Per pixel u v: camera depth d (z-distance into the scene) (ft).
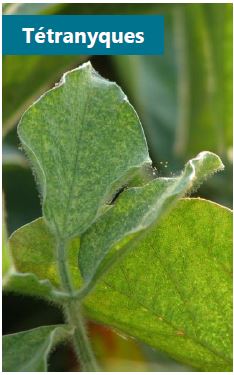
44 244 0.80
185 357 0.83
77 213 0.74
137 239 0.71
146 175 0.80
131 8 1.30
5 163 1.63
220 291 0.80
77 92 0.76
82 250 0.73
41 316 1.47
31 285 0.71
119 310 0.82
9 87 1.25
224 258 0.79
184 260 0.80
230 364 0.81
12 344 0.71
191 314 0.80
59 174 0.74
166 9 1.35
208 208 0.79
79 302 0.73
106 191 0.74
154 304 0.80
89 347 0.73
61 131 0.75
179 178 0.71
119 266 0.80
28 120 0.75
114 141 0.75
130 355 1.29
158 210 0.70
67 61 1.28
